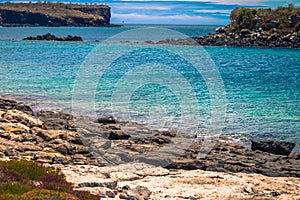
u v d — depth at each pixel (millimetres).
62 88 52938
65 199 12922
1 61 85812
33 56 98500
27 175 15609
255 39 160250
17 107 38312
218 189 19797
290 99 49781
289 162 25234
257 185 20688
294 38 157375
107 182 17953
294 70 85312
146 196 18016
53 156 23391
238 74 77250
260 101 48000
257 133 33375
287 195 19516
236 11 187250
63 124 32156
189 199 18266
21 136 27188
